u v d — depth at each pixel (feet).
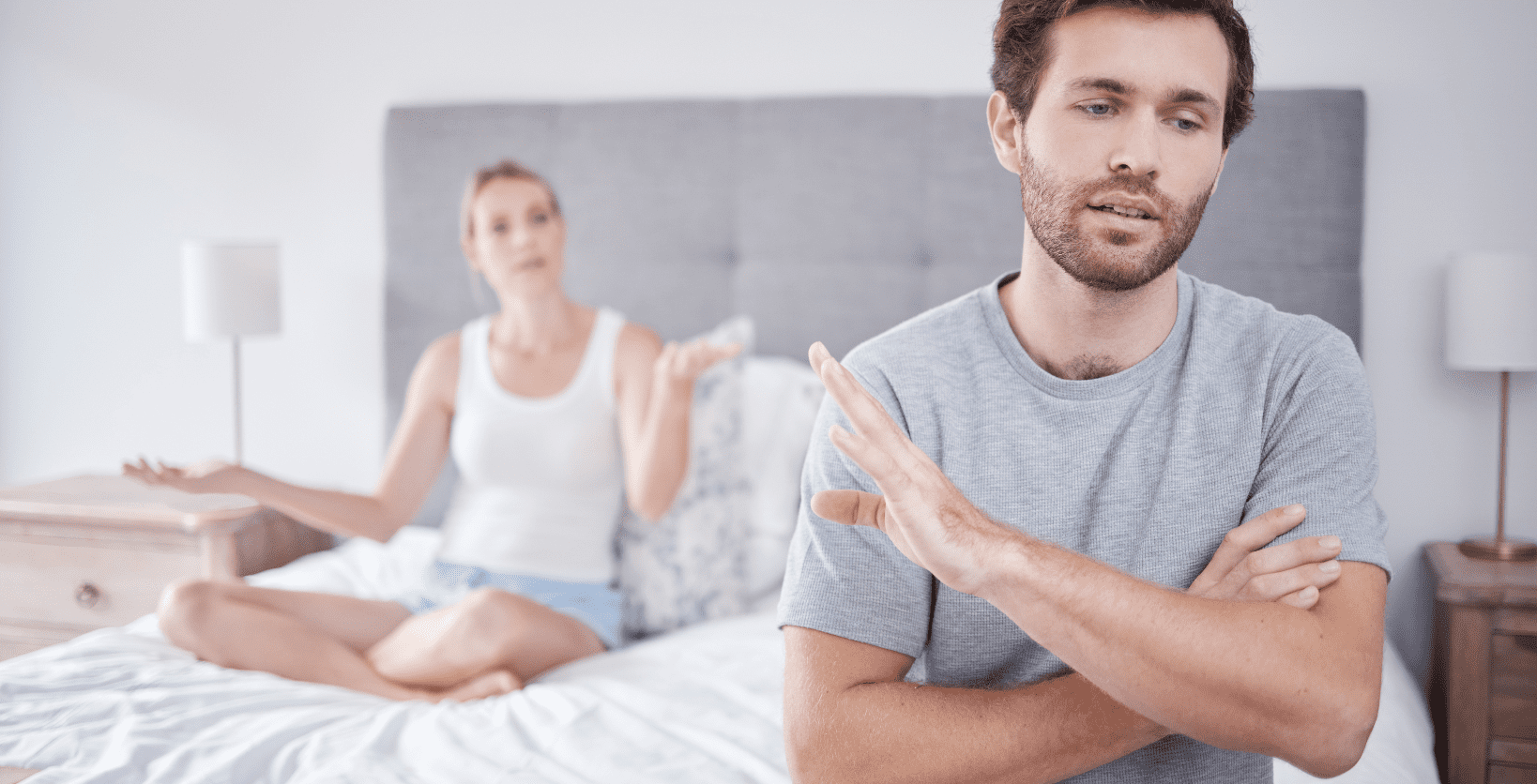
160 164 8.96
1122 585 2.08
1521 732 5.74
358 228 8.57
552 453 6.31
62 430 9.43
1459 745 5.82
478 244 6.82
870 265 7.32
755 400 6.71
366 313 8.61
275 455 8.92
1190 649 2.05
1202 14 2.36
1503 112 6.55
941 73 7.35
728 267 7.60
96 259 9.19
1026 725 2.34
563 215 7.80
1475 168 6.61
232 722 4.44
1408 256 6.72
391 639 5.49
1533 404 6.61
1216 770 2.51
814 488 2.65
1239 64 2.50
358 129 8.50
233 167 8.80
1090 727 2.30
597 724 4.39
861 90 7.48
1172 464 2.55
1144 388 2.60
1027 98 2.49
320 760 4.09
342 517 6.39
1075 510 2.58
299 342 8.77
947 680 2.66
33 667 4.94
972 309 2.78
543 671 5.40
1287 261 6.64
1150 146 2.35
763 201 7.47
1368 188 6.75
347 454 8.75
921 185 7.20
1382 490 6.86
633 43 7.89
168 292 9.06
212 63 8.77
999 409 2.64
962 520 2.09
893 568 2.54
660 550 6.39
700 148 7.55
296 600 5.63
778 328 7.47
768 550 6.50
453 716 4.54
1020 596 2.09
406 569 6.86
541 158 7.82
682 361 6.10
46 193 9.23
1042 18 2.44
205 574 6.95
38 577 7.25
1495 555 6.25
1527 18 6.48
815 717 2.48
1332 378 2.54
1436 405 6.75
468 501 6.52
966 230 7.13
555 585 6.06
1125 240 2.39
